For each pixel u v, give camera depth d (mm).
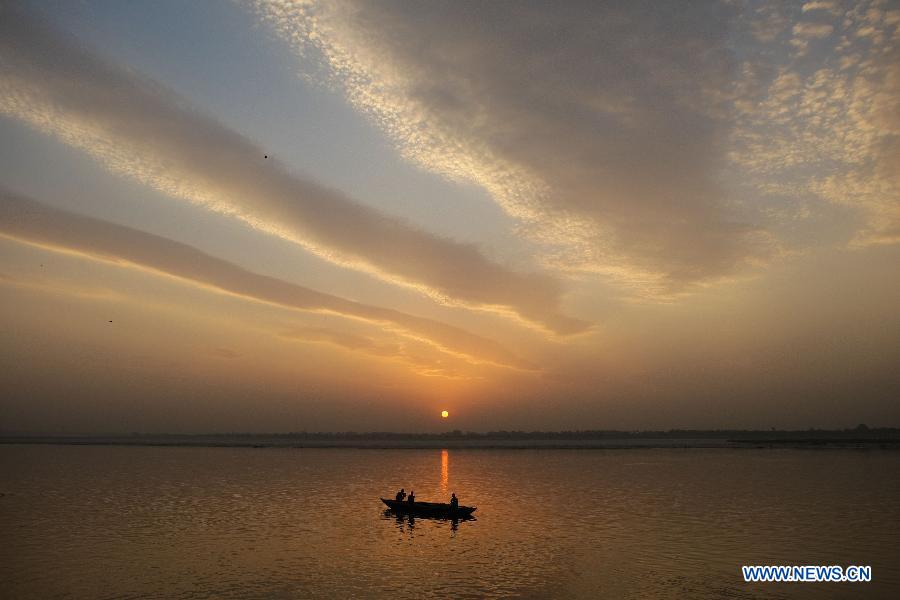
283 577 26609
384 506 49500
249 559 29984
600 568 28062
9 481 72812
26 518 42969
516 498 55781
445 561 29562
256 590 24609
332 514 44969
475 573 27281
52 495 57406
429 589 24688
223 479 76188
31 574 27078
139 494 58406
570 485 68125
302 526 39562
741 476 75875
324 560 29812
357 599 23406
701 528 38219
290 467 101875
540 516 44031
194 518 42906
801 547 32188
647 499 53469
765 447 183000
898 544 32656
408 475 84250
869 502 48781
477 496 57781
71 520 42062
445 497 57031
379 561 29578
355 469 97438
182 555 30828
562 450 186875
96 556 30594
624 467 98250
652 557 30266
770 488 60656
